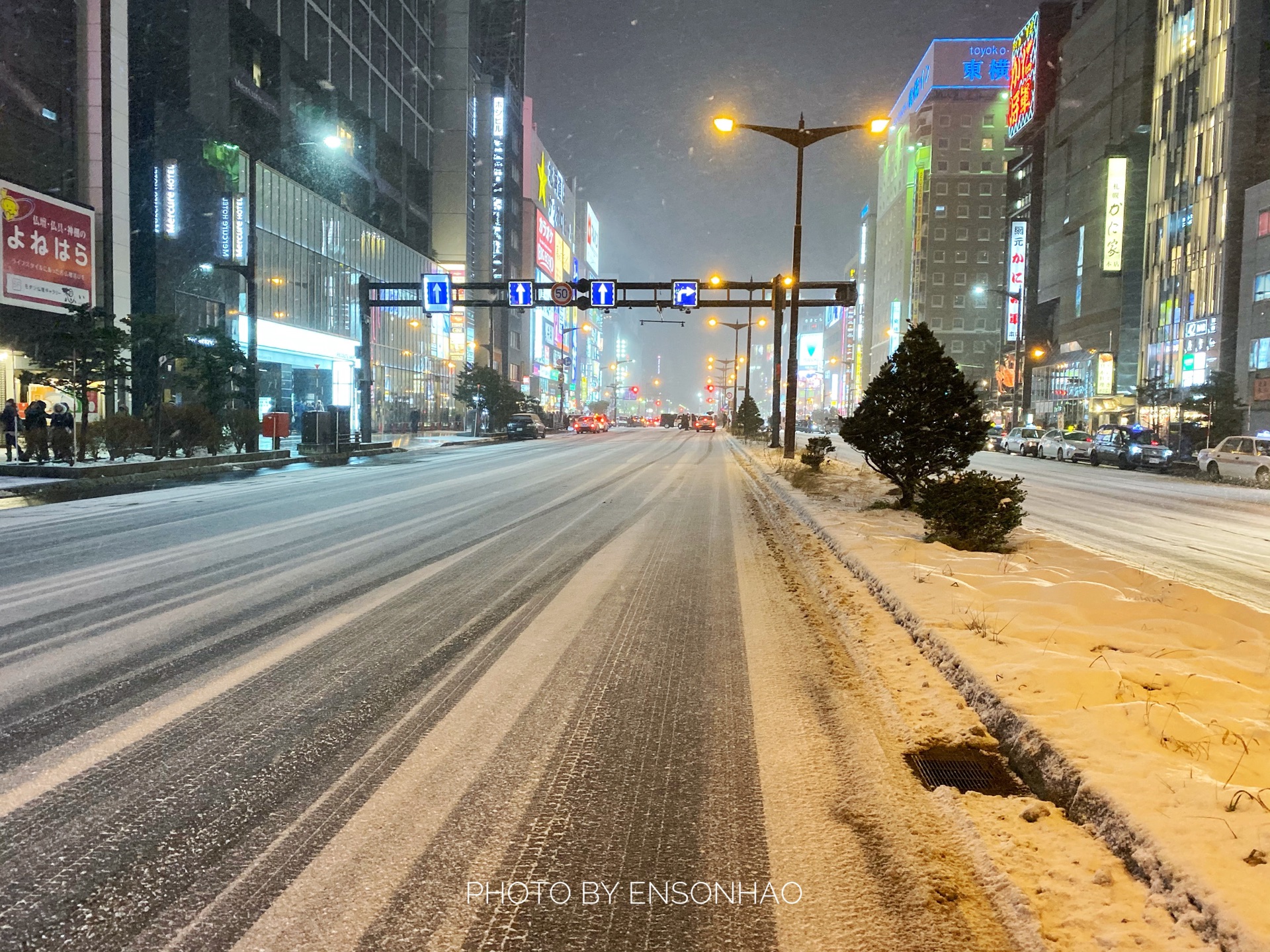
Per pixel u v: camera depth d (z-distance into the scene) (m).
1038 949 2.29
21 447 21.59
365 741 3.98
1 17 27.81
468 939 2.44
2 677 4.90
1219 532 13.35
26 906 2.59
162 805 3.29
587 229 181.25
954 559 8.03
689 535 11.33
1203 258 51.78
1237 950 2.10
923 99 132.38
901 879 2.78
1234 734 3.49
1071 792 3.17
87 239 30.56
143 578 7.99
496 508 14.33
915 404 12.86
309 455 29.83
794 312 28.22
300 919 2.53
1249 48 48.16
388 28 65.81
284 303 45.72
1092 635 5.15
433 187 80.25
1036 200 87.19
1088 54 73.75
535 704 4.54
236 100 42.47
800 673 5.12
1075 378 70.44
